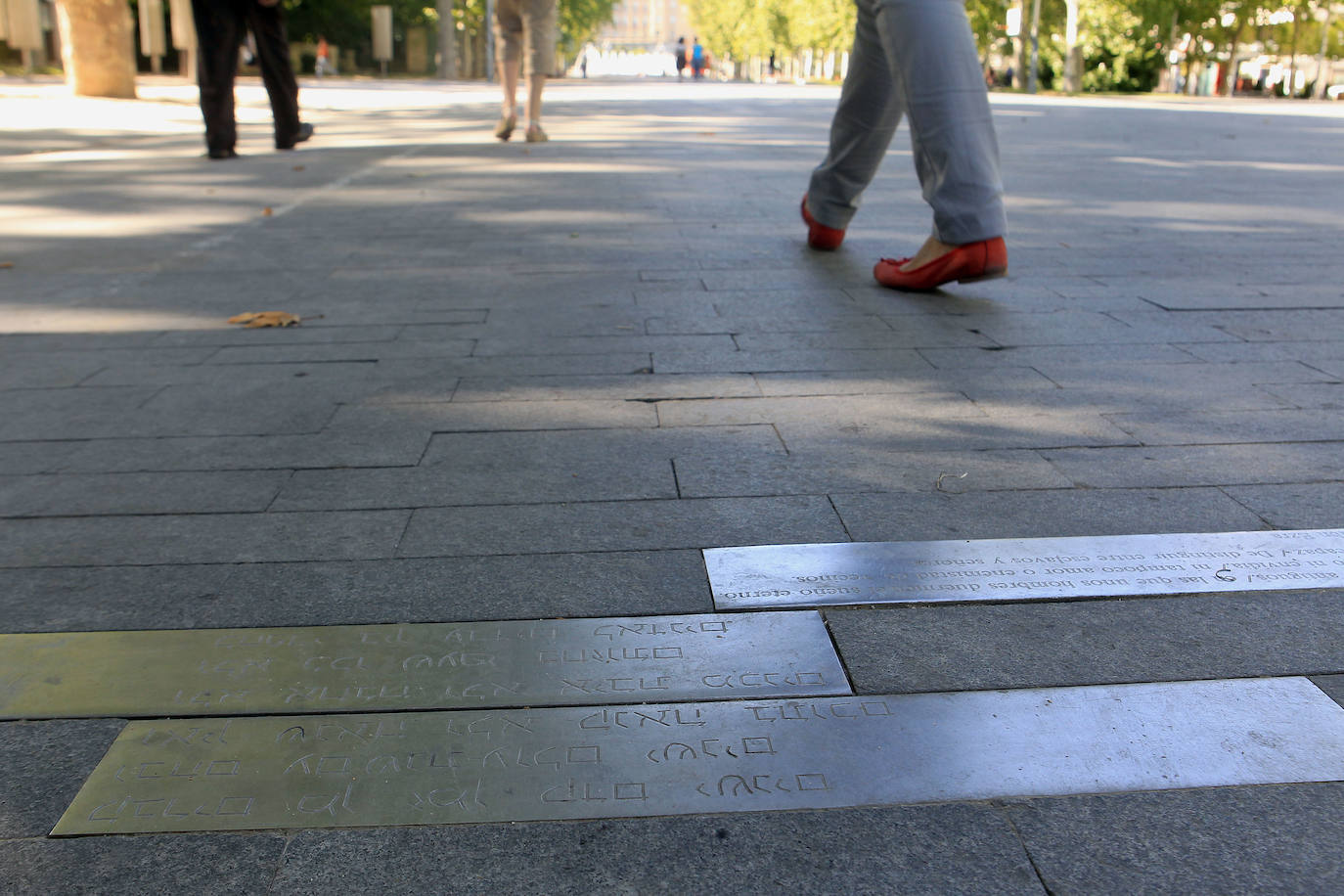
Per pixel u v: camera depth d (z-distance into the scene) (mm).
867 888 1407
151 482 2750
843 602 2133
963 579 2219
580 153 10695
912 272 4676
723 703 1812
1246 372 3584
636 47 167000
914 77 4469
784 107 20375
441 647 1990
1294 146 12547
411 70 56156
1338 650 1960
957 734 1726
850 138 5238
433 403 3316
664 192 7801
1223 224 6586
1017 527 2453
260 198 7566
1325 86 57906
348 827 1534
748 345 3900
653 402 3303
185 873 1451
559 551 2352
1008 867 1445
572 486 2688
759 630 2031
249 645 2010
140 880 1438
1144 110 22703
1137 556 2316
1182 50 51406
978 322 4230
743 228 6270
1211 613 2088
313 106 19719
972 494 2635
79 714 1814
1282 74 61312
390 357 3801
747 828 1521
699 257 5457
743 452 2898
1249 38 56812
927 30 4402
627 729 1748
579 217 6695
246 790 1616
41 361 3807
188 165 9523
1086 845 1483
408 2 52781
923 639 2000
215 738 1745
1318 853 1468
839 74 65250
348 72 50938
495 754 1689
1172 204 7398
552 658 1950
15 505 2625
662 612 2096
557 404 3293
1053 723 1752
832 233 5543
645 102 22438
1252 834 1503
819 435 3020
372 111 18375
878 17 4555
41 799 1606
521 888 1410
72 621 2105
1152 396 3344
